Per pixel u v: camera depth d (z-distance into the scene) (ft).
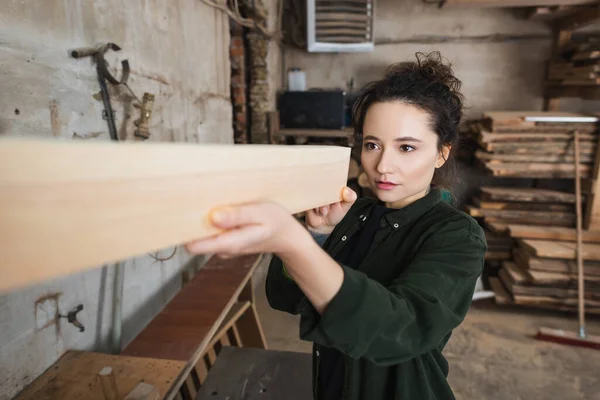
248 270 6.55
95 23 4.07
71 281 3.86
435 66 2.73
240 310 6.71
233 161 1.30
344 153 2.10
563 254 9.27
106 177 0.97
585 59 10.69
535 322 9.71
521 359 8.30
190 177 1.16
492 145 10.10
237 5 9.18
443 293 1.91
